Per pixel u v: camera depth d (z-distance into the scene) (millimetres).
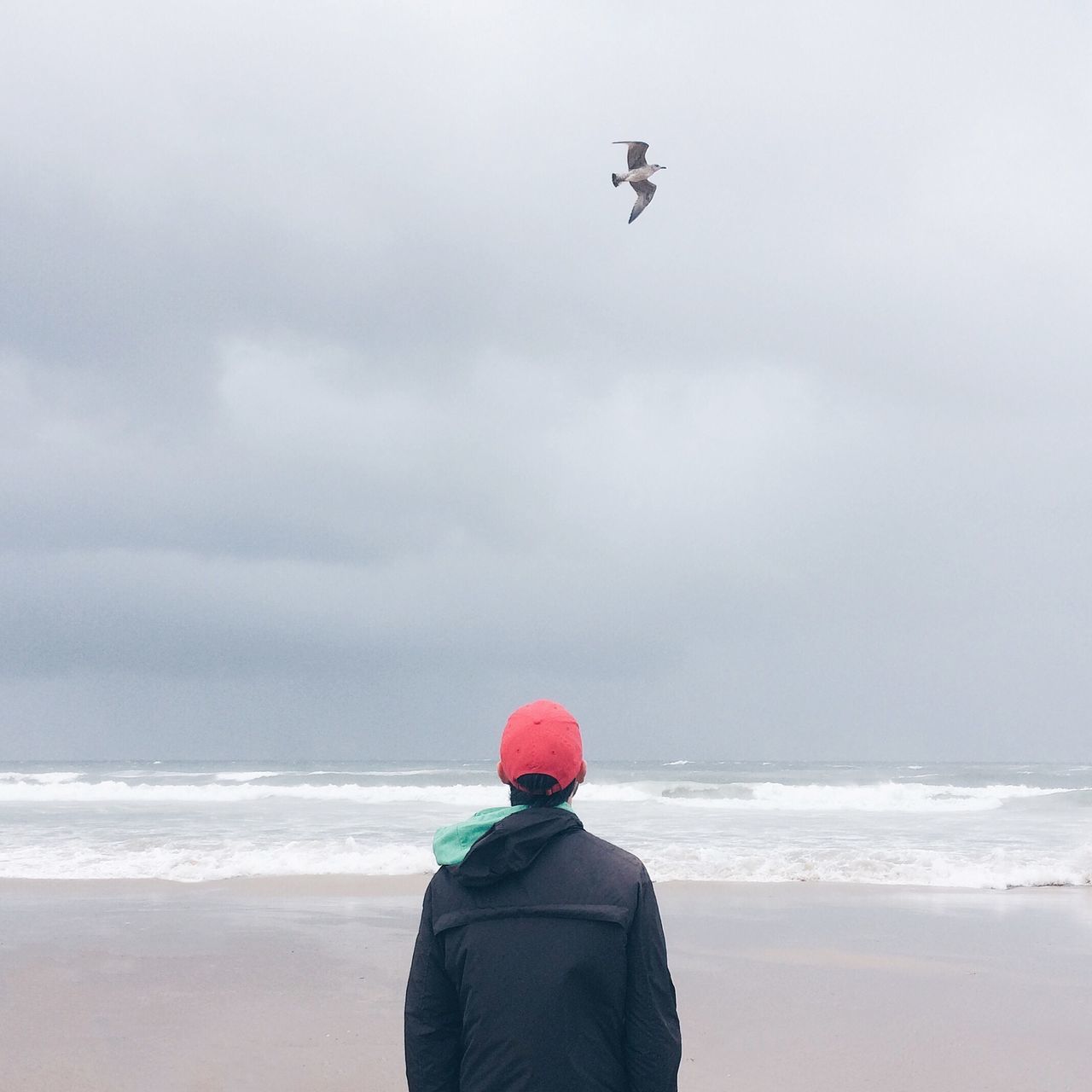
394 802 25000
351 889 10656
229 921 9016
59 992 6691
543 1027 2018
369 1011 6281
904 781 41969
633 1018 2072
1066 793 27719
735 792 28000
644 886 2135
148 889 10664
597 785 29078
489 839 2145
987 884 11258
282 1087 5059
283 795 28500
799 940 8398
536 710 2318
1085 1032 5969
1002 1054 5582
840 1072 5316
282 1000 6512
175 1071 5270
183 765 88000
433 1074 2162
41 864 12109
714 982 7082
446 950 2145
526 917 2084
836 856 12852
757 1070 5344
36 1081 5125
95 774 45875
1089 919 9297
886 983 7055
